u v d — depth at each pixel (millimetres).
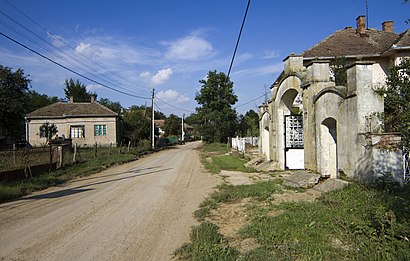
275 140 16172
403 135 4824
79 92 71750
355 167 8891
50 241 5945
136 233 6395
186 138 95312
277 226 5918
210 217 7520
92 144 40562
